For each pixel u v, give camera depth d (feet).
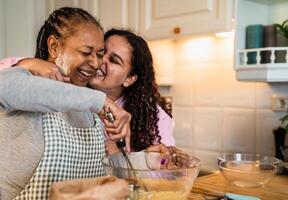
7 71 2.12
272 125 4.71
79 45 2.79
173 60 5.76
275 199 3.02
